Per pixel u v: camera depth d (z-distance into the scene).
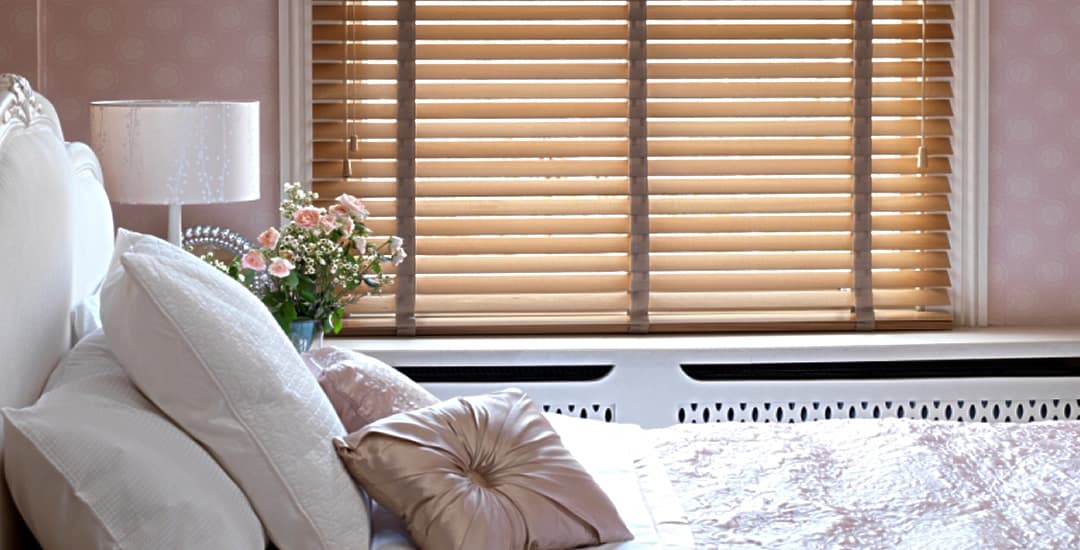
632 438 2.71
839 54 3.96
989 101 3.97
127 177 2.83
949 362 3.84
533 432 2.22
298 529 1.93
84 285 2.37
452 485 2.02
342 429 2.09
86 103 3.74
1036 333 3.90
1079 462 2.49
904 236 4.02
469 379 3.75
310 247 3.09
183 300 1.91
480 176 3.92
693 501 2.29
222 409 1.90
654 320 3.98
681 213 3.97
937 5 3.97
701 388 3.75
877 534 2.10
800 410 3.79
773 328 3.99
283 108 3.83
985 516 2.18
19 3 3.59
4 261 1.79
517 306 3.95
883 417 3.80
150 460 1.76
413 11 3.87
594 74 3.93
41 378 1.96
